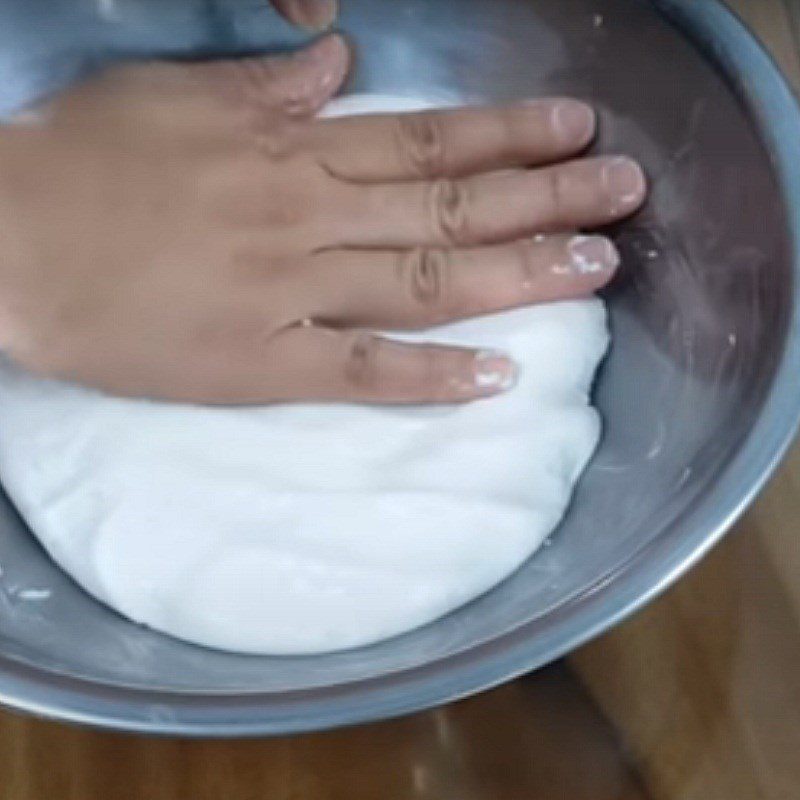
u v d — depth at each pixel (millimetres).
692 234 438
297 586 412
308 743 414
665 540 363
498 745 410
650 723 411
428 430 434
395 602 408
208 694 356
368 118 481
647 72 448
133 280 450
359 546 417
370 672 371
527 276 447
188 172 466
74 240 455
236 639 410
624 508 409
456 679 347
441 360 434
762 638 420
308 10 481
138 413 445
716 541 361
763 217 410
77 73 498
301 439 436
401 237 461
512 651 350
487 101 497
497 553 413
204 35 497
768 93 413
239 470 432
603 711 413
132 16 491
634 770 405
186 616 413
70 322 447
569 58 471
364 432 436
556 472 428
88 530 428
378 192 466
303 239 458
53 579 431
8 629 401
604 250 447
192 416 443
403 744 412
